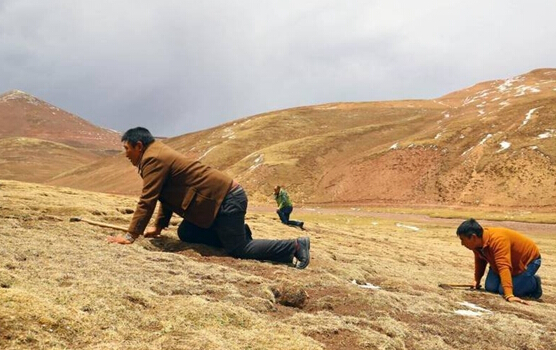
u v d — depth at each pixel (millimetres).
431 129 117312
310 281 7422
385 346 5066
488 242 9500
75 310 4398
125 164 172875
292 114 163500
